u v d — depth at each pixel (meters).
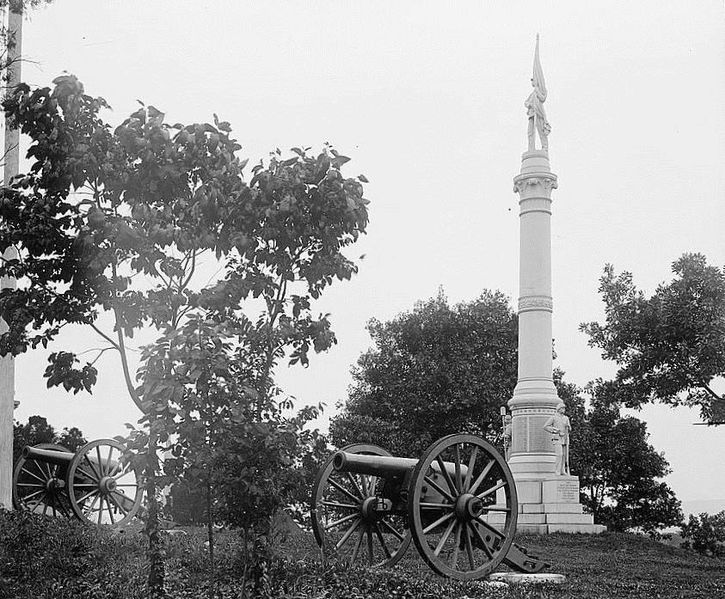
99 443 28.23
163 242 13.52
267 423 12.87
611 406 49.81
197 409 12.60
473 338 50.53
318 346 14.86
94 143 13.92
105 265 13.46
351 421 46.91
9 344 14.04
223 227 14.61
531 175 35.78
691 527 30.89
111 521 28.06
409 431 48.66
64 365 14.10
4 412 27.56
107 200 14.48
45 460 28.88
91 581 16.27
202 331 12.59
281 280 14.80
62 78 13.87
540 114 36.50
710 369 32.31
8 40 21.72
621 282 34.59
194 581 16.02
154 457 12.67
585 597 16.67
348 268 14.93
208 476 12.52
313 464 13.52
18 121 14.13
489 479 46.19
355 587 15.53
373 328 52.44
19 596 15.07
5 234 13.77
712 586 19.58
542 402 34.66
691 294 33.09
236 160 14.74
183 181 14.42
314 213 14.67
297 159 14.88
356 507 19.42
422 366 49.12
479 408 48.88
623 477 49.12
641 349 33.97
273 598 13.77
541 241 35.72
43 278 14.07
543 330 35.38
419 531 16.89
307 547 19.88
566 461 34.03
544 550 26.69
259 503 12.77
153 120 13.88
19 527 20.72
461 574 17.33
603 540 29.91
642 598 16.95
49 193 14.12
